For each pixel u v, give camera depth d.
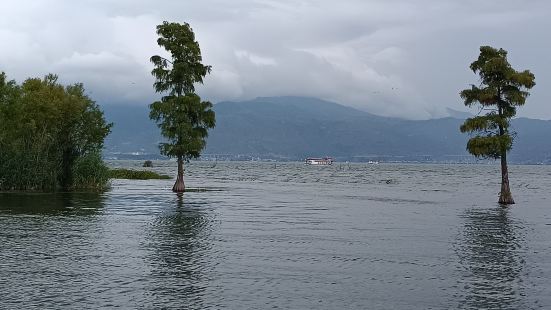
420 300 16.11
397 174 172.38
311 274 19.47
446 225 34.16
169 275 19.05
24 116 61.38
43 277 18.53
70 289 16.97
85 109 66.88
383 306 15.47
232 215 39.03
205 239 27.41
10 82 62.69
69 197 53.19
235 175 141.75
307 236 28.84
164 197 55.47
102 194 58.09
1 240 26.31
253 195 61.81
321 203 51.41
